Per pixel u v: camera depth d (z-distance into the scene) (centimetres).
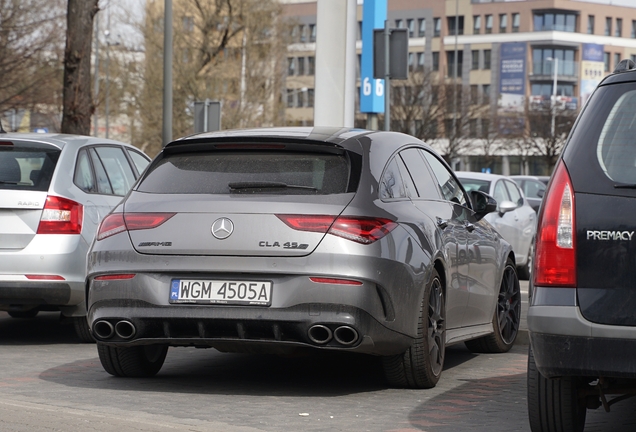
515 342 1194
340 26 1689
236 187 806
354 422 727
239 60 6066
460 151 8769
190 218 797
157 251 799
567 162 601
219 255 786
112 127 7000
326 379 923
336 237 777
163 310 793
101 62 6712
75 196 1147
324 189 800
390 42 1681
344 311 771
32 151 1158
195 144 844
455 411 774
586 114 609
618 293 580
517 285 1162
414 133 8269
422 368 849
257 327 781
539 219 609
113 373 916
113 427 664
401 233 816
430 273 848
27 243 1114
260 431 672
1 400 779
